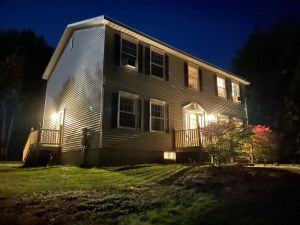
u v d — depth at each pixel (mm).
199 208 5898
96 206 6289
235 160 14289
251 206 5734
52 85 21281
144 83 15906
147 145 15148
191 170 10711
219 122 12070
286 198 6199
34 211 5961
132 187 8164
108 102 13844
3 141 30453
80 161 14266
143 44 16500
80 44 17125
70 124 16266
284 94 27953
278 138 19922
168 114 16844
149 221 5352
